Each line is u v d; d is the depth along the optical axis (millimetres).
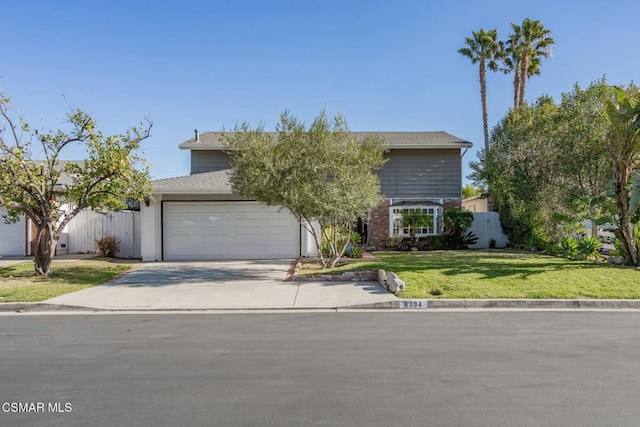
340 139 13164
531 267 12844
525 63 29938
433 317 8516
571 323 7945
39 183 12398
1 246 18453
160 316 8750
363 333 7246
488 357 5898
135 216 18531
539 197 18328
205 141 22781
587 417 4086
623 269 12305
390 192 22719
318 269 13648
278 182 12453
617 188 13258
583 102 16344
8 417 4141
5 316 8820
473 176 21641
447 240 21750
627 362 5688
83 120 12320
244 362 5711
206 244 17594
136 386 4895
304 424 3957
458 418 4062
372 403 4398
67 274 13195
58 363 5730
